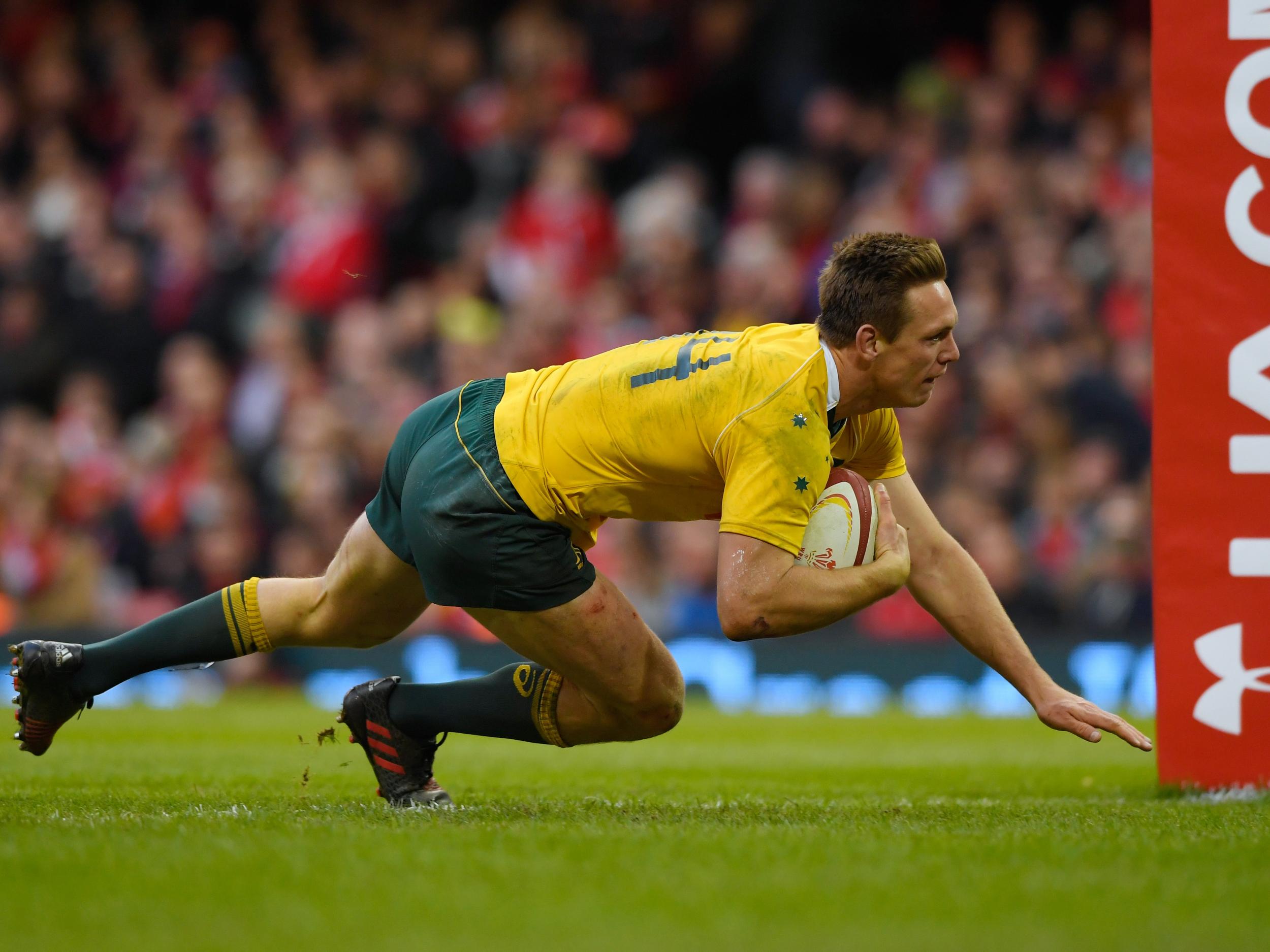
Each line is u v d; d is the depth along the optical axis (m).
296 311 52.91
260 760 21.88
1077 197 49.44
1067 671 37.78
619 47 59.16
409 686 14.74
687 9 59.28
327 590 14.49
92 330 53.88
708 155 59.50
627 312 51.06
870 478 15.10
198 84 60.22
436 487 13.48
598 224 54.22
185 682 41.78
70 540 44.12
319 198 54.34
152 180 57.91
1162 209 16.56
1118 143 51.28
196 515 43.97
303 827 12.27
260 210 55.16
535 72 58.59
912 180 52.09
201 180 57.19
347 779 18.48
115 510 45.38
